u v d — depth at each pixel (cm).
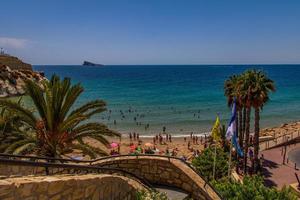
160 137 5353
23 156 916
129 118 7644
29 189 643
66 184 759
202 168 3077
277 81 19850
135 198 1182
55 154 1811
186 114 8231
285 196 1775
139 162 1482
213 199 1263
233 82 4212
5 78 7575
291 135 5094
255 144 3459
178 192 1366
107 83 17900
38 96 1816
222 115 8094
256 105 3372
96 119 7419
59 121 1834
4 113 1978
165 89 14588
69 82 1861
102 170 1113
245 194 1758
